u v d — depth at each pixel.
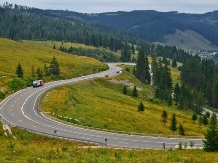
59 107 116.31
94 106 136.88
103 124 109.06
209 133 63.06
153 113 160.00
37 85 161.38
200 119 164.88
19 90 148.50
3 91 136.00
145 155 53.31
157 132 116.69
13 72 197.75
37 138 72.81
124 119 124.12
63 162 41.47
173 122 121.88
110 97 172.88
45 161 41.28
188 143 83.81
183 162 47.19
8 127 80.44
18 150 48.12
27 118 95.31
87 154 49.66
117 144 73.88
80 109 124.38
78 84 185.00
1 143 57.31
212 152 59.59
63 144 69.44
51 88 154.50
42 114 102.69
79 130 86.44
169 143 81.19
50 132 80.25
